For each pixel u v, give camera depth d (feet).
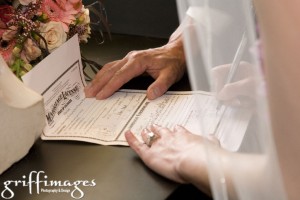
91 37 4.82
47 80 3.54
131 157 3.22
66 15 3.72
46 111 3.53
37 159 3.25
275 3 1.92
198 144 3.07
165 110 3.70
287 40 1.94
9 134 3.08
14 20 3.39
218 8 2.20
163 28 5.70
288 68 1.98
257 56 2.10
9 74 3.14
